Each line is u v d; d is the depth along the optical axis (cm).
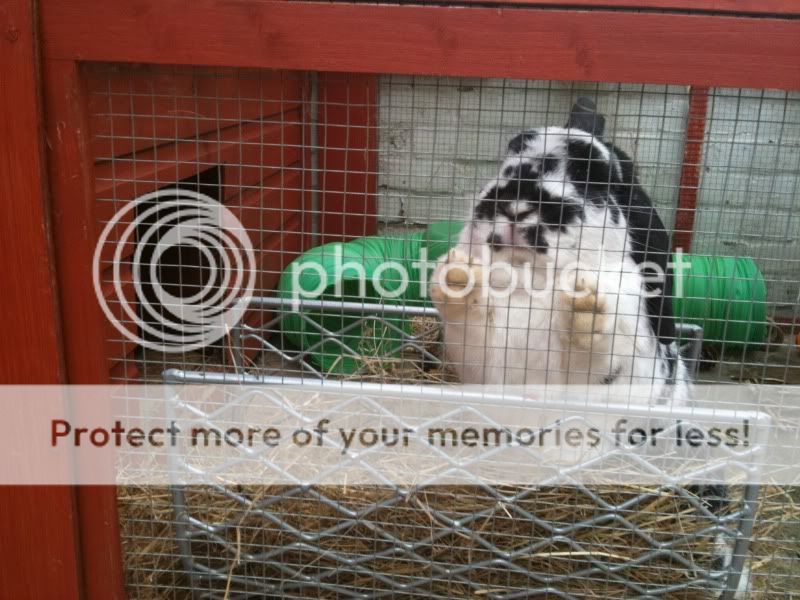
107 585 56
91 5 47
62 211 50
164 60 47
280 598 59
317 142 100
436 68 46
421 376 86
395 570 58
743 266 101
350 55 46
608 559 58
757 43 44
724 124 100
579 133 66
